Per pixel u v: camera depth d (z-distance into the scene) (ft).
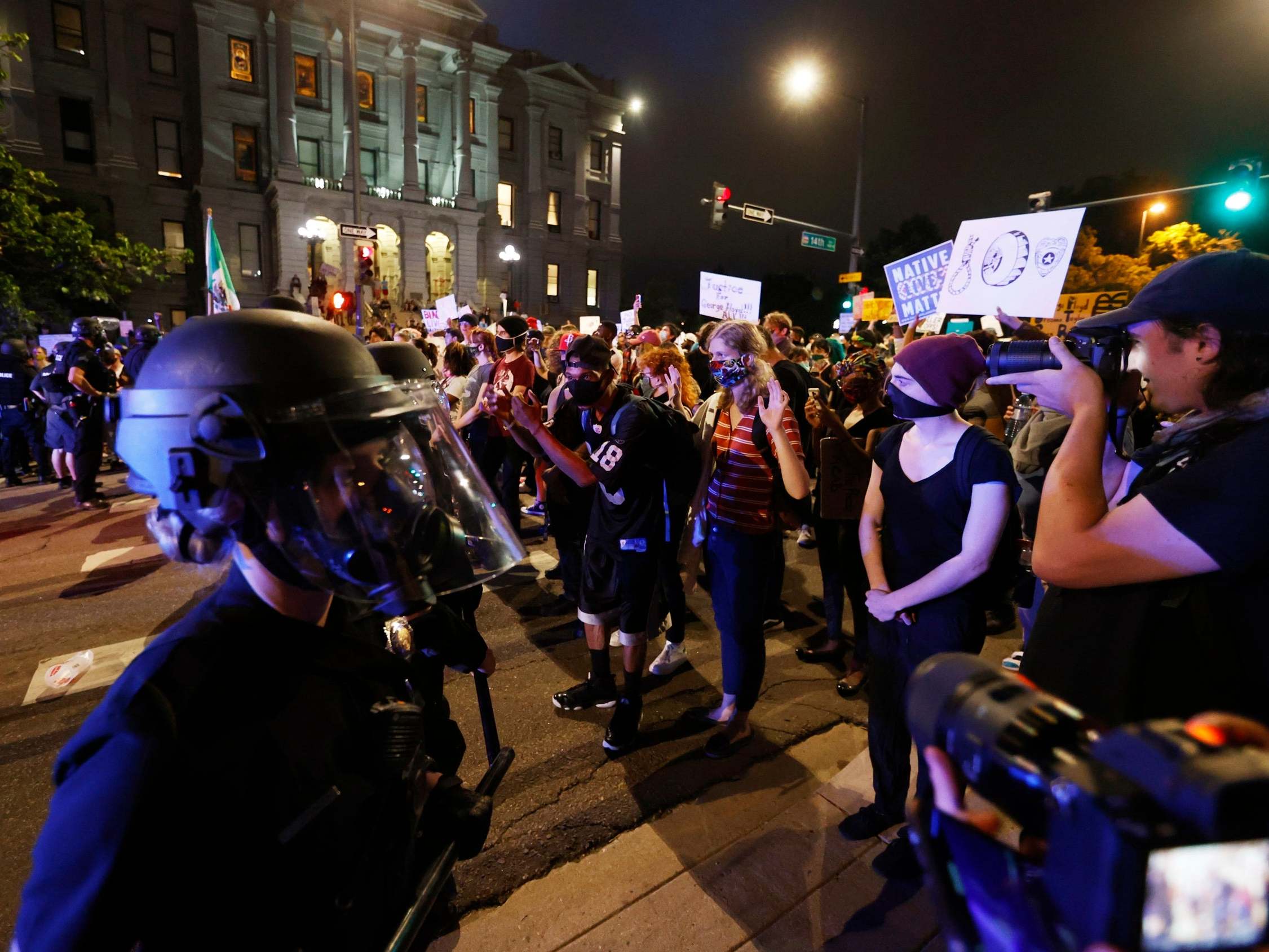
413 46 108.78
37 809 8.91
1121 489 6.20
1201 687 3.47
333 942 2.56
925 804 1.62
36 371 29.30
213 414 2.28
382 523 2.64
